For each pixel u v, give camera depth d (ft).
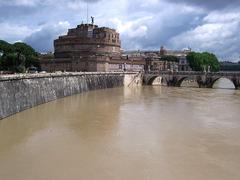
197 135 196.34
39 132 198.70
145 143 178.29
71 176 132.67
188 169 141.59
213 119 245.24
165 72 597.52
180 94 426.92
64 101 339.57
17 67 476.95
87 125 219.41
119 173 136.26
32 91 297.12
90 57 576.20
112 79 544.62
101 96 393.50
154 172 137.80
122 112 271.69
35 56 600.80
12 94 254.27
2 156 154.30
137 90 491.31
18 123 221.25
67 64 599.57
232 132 204.44
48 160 149.79
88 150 164.86
